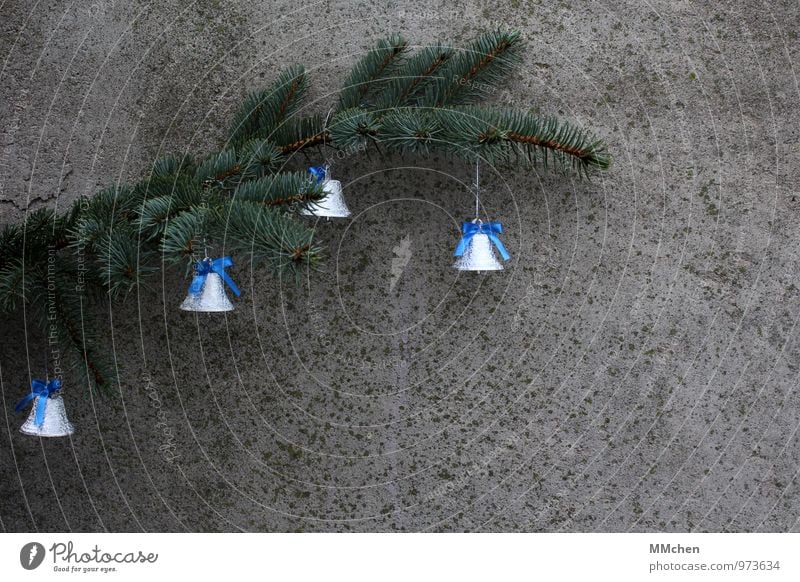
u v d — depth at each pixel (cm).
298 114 148
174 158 131
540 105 146
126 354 151
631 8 145
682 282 147
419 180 148
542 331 149
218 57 149
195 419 152
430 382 150
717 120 145
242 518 152
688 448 148
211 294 111
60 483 152
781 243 145
